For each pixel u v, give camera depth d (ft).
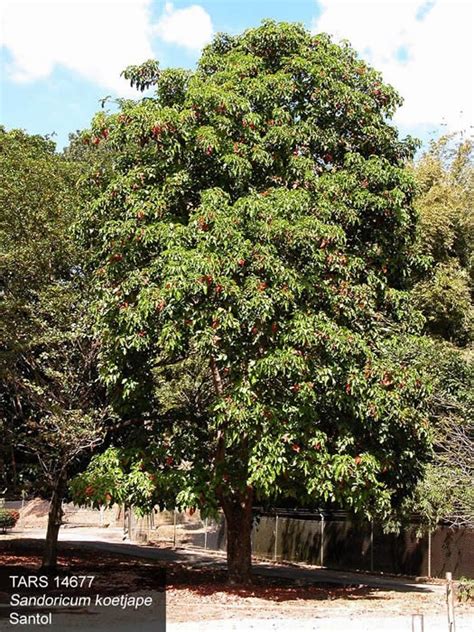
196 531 102.06
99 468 51.39
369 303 51.19
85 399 56.03
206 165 51.13
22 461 64.03
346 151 55.36
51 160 62.44
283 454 46.19
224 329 45.09
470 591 53.72
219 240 45.85
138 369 52.70
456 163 105.40
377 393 48.96
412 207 56.90
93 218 52.90
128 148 53.83
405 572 70.54
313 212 49.78
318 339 45.85
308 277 47.88
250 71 53.93
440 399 61.36
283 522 88.74
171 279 44.57
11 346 51.47
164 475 50.29
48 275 53.57
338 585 61.67
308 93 54.44
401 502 59.36
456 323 82.74
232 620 42.22
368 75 57.31
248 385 45.91
